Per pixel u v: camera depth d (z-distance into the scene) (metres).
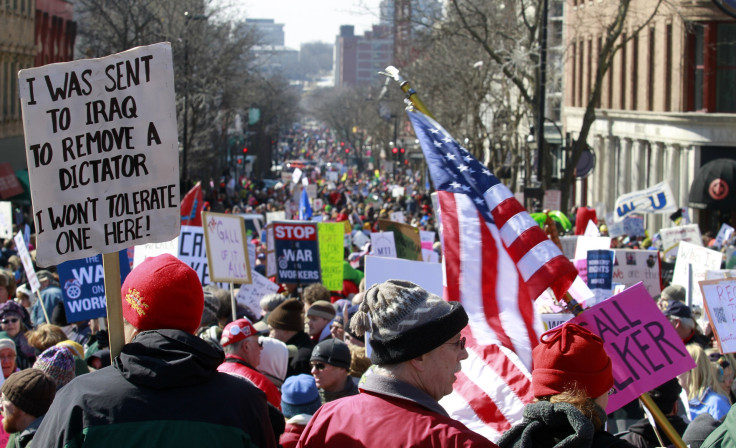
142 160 3.83
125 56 3.80
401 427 3.40
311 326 9.75
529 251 5.42
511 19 35.09
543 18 27.62
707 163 35.53
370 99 84.81
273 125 117.94
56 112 3.75
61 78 3.76
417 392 3.48
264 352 7.60
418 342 3.44
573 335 3.94
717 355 9.62
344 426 3.49
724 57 36.00
